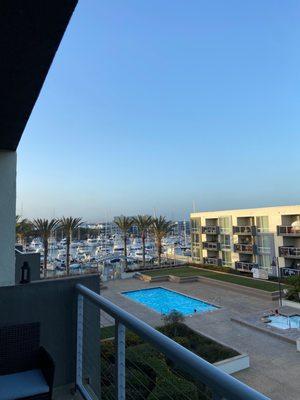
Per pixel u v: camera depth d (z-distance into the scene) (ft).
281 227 114.11
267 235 119.44
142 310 71.87
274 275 113.50
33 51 6.27
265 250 119.55
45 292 9.11
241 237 130.52
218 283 96.37
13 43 5.97
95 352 9.23
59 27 5.59
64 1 4.96
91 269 123.95
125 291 93.20
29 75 7.20
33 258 18.71
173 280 105.19
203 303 80.02
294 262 112.37
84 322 9.19
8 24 5.41
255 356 44.68
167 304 81.56
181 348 4.12
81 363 9.00
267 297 79.82
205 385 3.61
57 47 6.21
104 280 108.17
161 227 134.00
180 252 204.95
